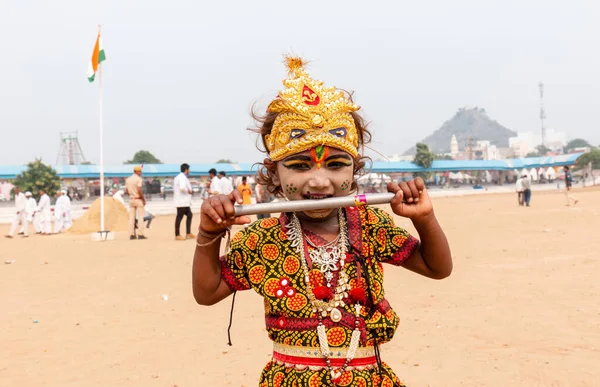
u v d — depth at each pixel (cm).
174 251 1368
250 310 721
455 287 790
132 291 862
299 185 219
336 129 217
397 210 210
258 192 1772
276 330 214
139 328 639
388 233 227
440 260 222
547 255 1043
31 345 581
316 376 204
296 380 205
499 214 2316
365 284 215
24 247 1698
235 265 223
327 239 220
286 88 225
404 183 212
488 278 845
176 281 938
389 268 1005
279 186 240
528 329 566
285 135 218
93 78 1878
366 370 211
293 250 216
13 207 4703
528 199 2897
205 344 566
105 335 613
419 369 466
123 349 558
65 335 618
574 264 927
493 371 454
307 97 219
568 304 661
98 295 840
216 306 748
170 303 768
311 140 212
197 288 219
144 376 476
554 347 507
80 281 974
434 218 217
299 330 208
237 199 207
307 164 218
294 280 212
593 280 791
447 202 4169
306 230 221
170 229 2288
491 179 8400
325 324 208
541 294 721
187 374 478
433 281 845
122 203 2492
